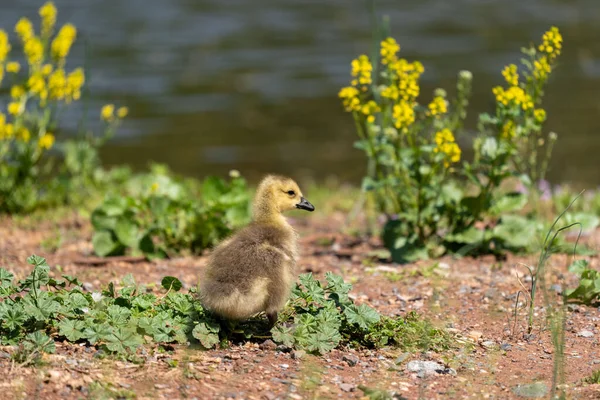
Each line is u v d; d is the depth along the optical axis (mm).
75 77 17469
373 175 16047
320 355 9273
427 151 13594
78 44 38906
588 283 11203
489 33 42531
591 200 17453
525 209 16672
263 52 38969
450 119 16062
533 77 14594
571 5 49531
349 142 28766
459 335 10141
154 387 8172
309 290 9672
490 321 10711
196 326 9180
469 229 13859
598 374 8914
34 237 15297
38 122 17906
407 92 13352
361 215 17672
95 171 19094
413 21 45562
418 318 10484
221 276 9203
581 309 11086
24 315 8922
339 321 9516
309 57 38125
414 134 13922
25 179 17078
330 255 14445
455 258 13711
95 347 8961
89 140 21859
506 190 17562
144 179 16922
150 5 48156
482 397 8438
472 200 13625
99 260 13539
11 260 13406
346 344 9609
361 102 13914
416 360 9297
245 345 9398
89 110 30406
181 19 45188
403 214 13711
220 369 8727
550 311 10578
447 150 13234
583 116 30875
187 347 9172
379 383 8688
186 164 26359
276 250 9477
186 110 31312
